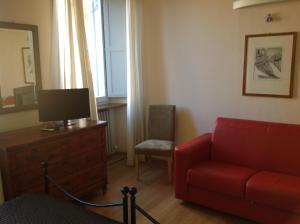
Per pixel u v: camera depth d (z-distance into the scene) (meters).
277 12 3.12
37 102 2.97
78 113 3.02
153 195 3.20
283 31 3.11
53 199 1.90
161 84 4.12
